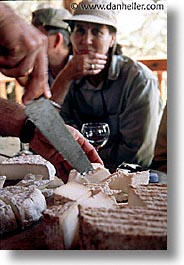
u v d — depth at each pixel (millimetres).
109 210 571
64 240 551
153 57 1226
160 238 513
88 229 524
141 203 615
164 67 1228
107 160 1020
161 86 1231
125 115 1159
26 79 648
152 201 610
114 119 1166
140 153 1085
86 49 1176
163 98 1210
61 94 1208
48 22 1222
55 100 1205
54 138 700
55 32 1213
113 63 1177
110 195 648
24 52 615
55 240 555
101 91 1189
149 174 764
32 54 620
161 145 933
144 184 677
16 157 870
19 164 829
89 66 1186
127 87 1185
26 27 620
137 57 1230
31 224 621
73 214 563
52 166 818
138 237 512
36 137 727
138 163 1041
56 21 1212
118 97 1176
